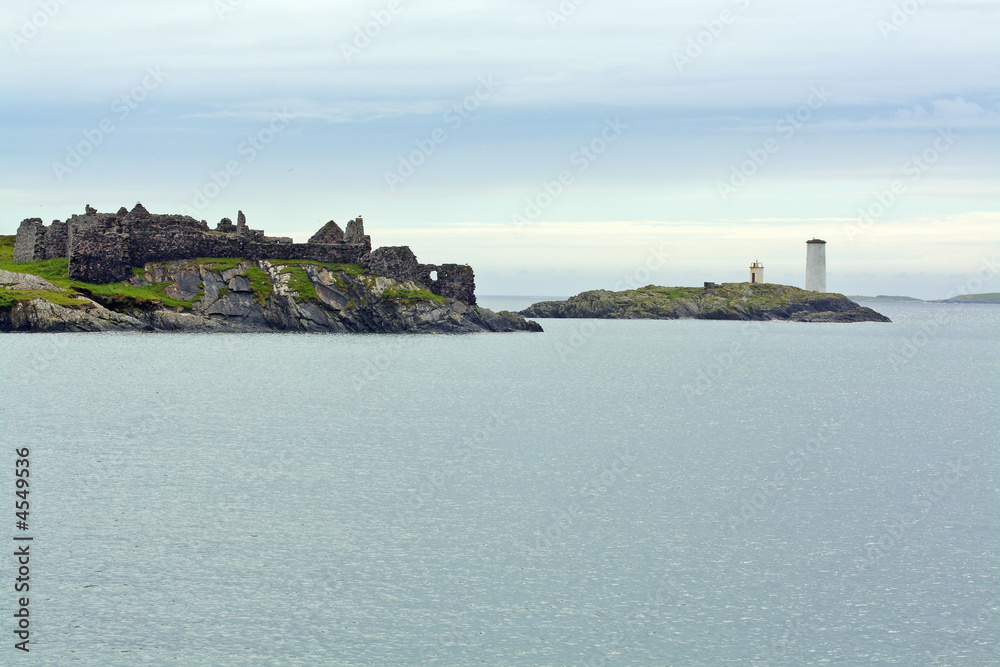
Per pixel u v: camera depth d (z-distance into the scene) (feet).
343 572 150.00
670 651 124.77
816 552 164.35
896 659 123.24
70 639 124.36
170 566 151.12
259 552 158.71
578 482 216.13
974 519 187.01
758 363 630.74
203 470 220.23
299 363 504.43
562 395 404.77
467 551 161.58
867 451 266.36
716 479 222.28
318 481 210.79
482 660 121.19
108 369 446.60
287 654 121.49
